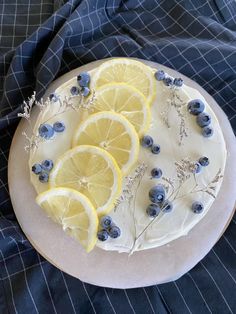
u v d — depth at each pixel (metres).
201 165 0.25
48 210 0.24
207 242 0.25
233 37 0.31
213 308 0.26
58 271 0.27
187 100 0.27
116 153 0.24
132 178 0.24
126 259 0.24
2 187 0.28
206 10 0.33
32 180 0.25
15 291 0.26
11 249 0.27
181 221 0.24
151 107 0.26
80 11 0.30
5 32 0.33
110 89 0.26
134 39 0.32
